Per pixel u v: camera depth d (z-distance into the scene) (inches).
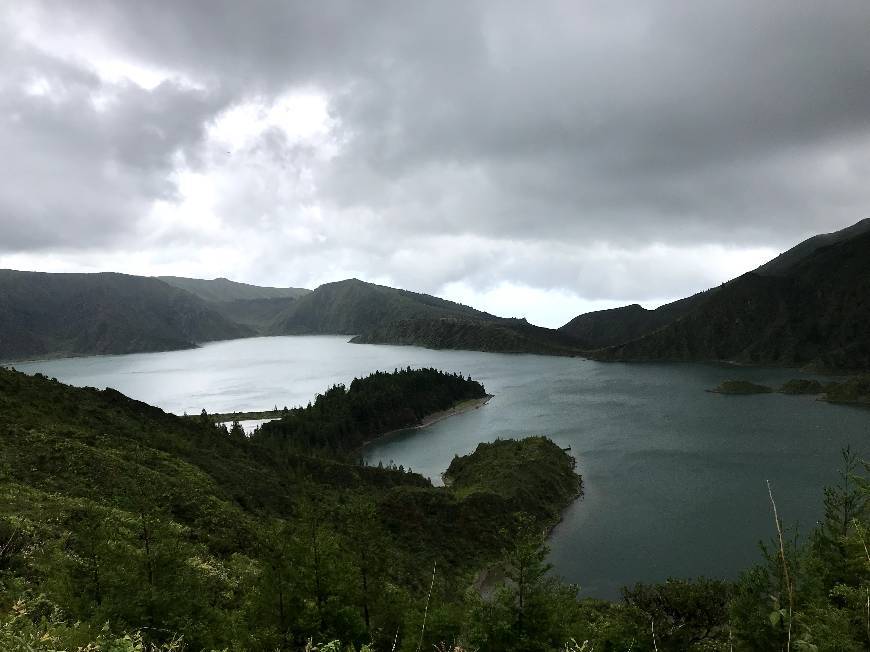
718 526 3671.3
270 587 1136.2
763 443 5777.6
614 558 3302.2
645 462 5280.5
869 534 882.8
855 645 643.5
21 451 2192.4
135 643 649.6
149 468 2635.3
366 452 7126.0
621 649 1200.8
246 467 3627.0
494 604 1079.6
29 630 536.1
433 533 3344.0
